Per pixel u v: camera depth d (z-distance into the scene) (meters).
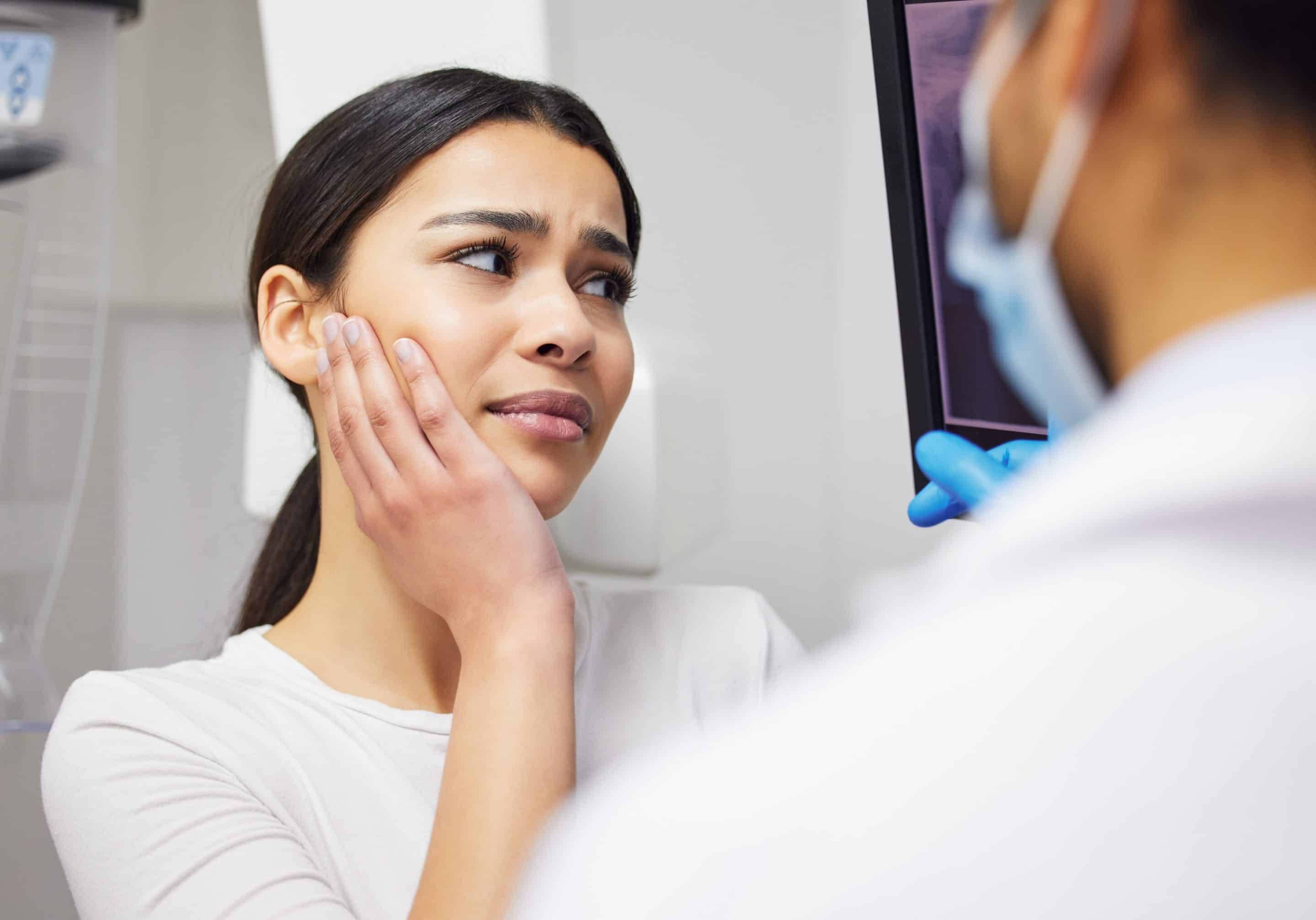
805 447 1.42
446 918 0.58
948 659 0.25
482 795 0.62
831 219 1.41
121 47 1.63
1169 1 0.25
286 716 0.80
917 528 1.35
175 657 1.69
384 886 0.75
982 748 0.23
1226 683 0.22
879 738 0.25
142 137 1.65
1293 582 0.23
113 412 1.65
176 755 0.73
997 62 0.30
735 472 1.36
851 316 1.42
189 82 1.65
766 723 0.27
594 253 0.85
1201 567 0.24
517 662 0.66
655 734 0.91
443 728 0.80
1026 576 0.26
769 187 1.36
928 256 0.73
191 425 1.68
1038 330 0.30
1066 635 0.24
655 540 1.25
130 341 1.65
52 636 1.64
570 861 0.27
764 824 0.25
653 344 1.27
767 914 0.24
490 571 0.69
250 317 1.11
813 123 1.38
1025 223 0.30
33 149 1.25
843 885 0.23
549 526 1.29
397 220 0.81
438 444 0.72
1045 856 0.22
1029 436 0.71
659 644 0.97
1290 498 0.23
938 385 0.75
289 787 0.76
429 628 0.84
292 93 1.35
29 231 1.27
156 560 1.68
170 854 0.68
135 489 1.67
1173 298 0.26
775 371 1.39
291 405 1.39
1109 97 0.27
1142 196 0.26
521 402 0.79
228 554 1.69
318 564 0.88
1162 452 0.24
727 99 1.33
